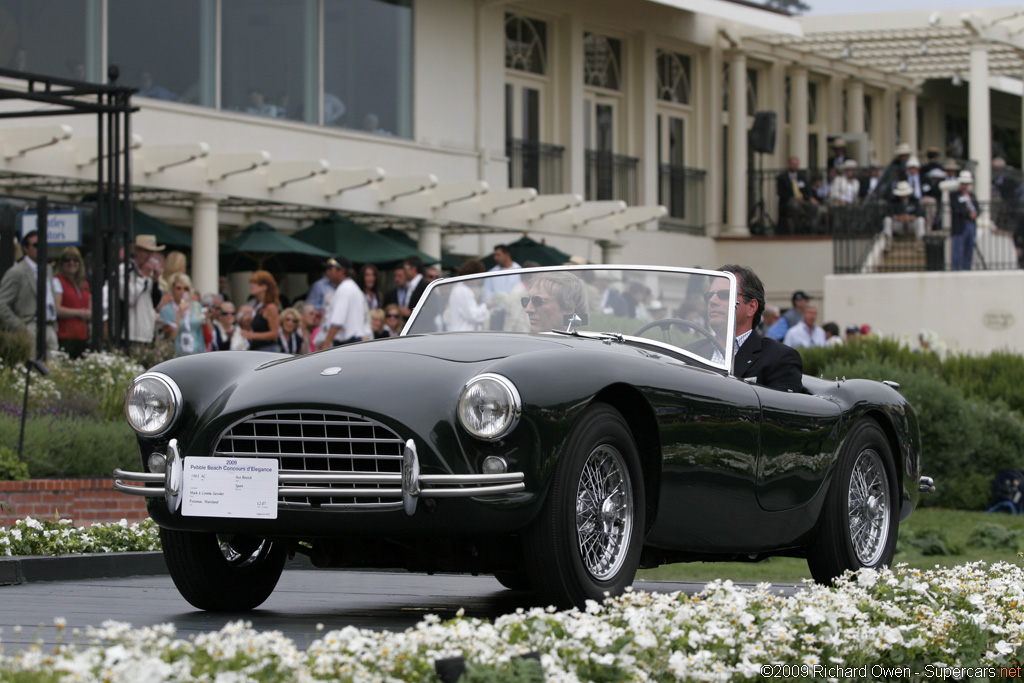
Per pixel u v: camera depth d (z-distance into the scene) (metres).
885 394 12.54
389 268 35.19
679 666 6.77
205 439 9.20
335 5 37.09
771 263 50.41
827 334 34.78
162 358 24.19
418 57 39.69
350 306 26.34
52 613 10.20
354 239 32.72
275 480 8.97
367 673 6.09
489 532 8.65
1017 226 46.88
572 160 45.34
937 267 44.56
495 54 42.53
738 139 51.50
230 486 9.09
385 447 8.86
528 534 8.77
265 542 10.71
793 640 7.51
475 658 6.49
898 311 43.59
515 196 36.44
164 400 9.43
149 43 32.19
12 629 9.14
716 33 51.12
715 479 10.01
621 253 44.75
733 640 7.33
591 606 7.66
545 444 8.66
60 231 23.17
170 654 6.27
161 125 32.28
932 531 20.66
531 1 43.91
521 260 36.97
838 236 47.47
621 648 6.90
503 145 42.81
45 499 17.59
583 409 8.85
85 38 30.80
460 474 8.64
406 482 8.62
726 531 10.30
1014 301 42.00
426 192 35.56
